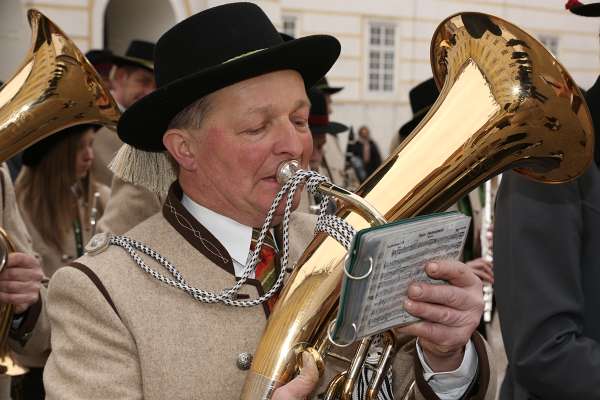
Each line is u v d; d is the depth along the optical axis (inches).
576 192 61.2
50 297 54.7
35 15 77.0
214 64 52.7
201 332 52.0
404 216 47.9
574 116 53.2
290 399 43.3
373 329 42.6
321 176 48.1
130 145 57.4
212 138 51.6
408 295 43.8
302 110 52.7
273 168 50.9
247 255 55.4
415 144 50.2
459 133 50.4
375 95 611.5
